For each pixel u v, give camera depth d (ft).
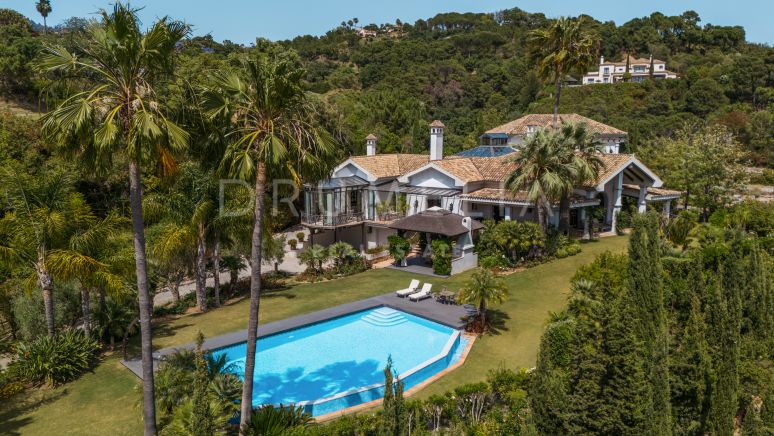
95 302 73.10
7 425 50.47
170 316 83.97
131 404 53.88
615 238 124.98
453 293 87.92
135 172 42.83
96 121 41.39
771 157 239.09
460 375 61.00
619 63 452.35
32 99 185.06
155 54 41.09
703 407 49.32
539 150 103.04
